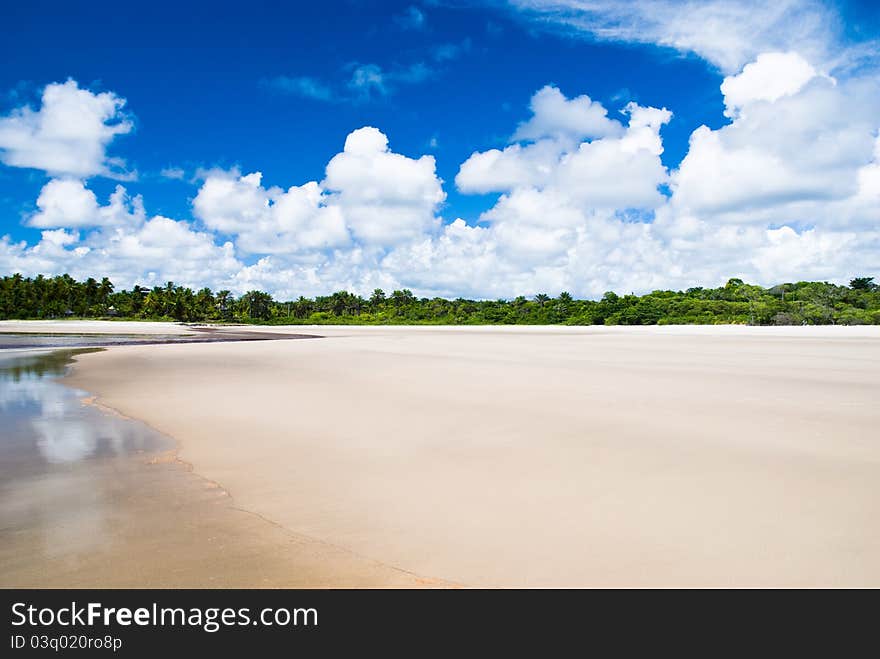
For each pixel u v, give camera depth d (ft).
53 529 22.54
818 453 31.53
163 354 117.29
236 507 24.89
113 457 33.45
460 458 31.86
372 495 26.13
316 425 41.01
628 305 464.65
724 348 127.34
